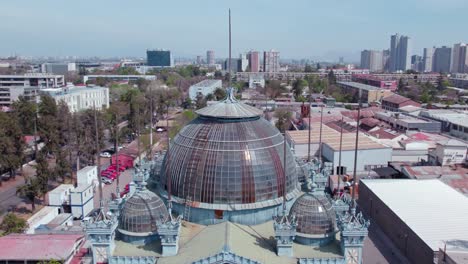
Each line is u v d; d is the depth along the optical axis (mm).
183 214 70062
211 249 58688
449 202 98562
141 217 65688
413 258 84250
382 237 98000
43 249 81375
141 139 181250
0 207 119688
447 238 80562
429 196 102625
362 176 137750
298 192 76000
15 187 138500
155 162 86062
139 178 79875
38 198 125875
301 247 65312
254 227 68500
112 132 181125
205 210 68250
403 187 109750
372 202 107688
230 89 76125
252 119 74312
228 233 62188
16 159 138000
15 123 142500
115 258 61812
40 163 117188
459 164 136000
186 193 69500
